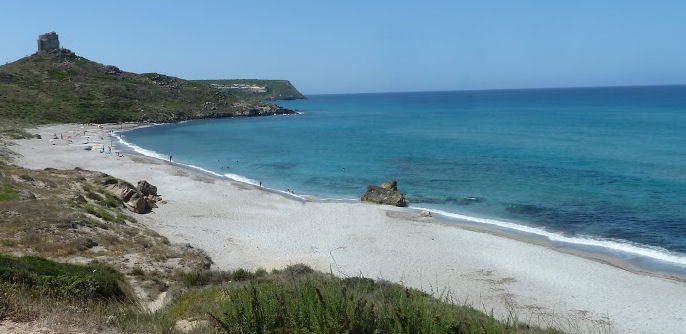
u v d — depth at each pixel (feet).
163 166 194.18
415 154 234.17
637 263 91.25
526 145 250.78
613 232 109.50
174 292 58.03
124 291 53.16
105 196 121.29
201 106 490.49
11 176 114.42
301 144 280.92
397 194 143.23
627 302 73.97
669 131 288.71
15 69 463.83
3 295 30.30
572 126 338.75
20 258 53.01
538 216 124.77
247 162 220.64
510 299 75.05
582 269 87.86
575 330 61.87
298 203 143.33
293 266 78.48
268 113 526.16
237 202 141.49
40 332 26.45
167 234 103.55
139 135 328.08
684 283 81.35
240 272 72.49
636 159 195.72
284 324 24.03
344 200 151.12
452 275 85.87
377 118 479.41
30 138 255.91
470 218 125.90
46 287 40.86
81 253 73.61
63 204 96.99
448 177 177.58
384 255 96.89
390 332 22.72
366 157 229.25
